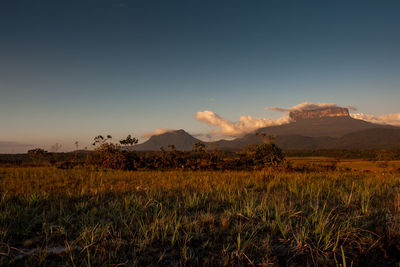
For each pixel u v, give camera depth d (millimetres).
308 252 4453
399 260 4262
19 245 4598
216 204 7516
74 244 4578
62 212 6633
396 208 6973
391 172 26641
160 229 5262
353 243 4805
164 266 3900
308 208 7094
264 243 4676
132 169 29938
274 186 11930
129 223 5734
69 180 15086
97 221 5887
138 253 4289
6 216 5926
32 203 7637
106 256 4121
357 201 7934
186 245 4613
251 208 6602
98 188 10602
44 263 3865
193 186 11430
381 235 5102
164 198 8516
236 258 4164
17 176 16828
